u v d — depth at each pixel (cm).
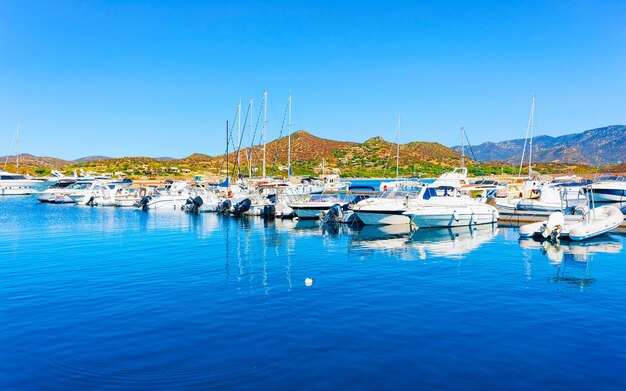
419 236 2898
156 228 3431
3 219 4234
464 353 987
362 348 1016
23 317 1246
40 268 1891
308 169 15500
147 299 1407
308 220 3969
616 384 852
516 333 1104
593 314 1246
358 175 15238
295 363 942
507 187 4778
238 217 4325
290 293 1466
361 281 1630
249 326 1160
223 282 1622
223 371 912
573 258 2084
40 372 917
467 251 2292
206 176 12125
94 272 1803
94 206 6116
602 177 4341
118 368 930
